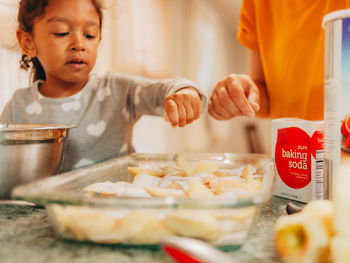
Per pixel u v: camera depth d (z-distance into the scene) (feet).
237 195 1.11
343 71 1.01
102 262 0.80
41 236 0.99
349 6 1.82
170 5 6.49
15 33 2.91
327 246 0.72
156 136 6.45
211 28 7.86
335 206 0.72
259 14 2.48
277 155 1.49
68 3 2.46
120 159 2.06
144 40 5.73
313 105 2.18
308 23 2.15
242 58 8.93
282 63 2.35
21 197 0.88
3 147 1.24
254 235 0.99
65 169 2.67
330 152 1.06
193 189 1.16
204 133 7.77
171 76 6.68
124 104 3.00
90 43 2.62
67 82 2.73
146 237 0.83
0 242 0.95
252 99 1.90
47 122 2.78
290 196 1.43
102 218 0.84
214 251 0.68
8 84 2.95
